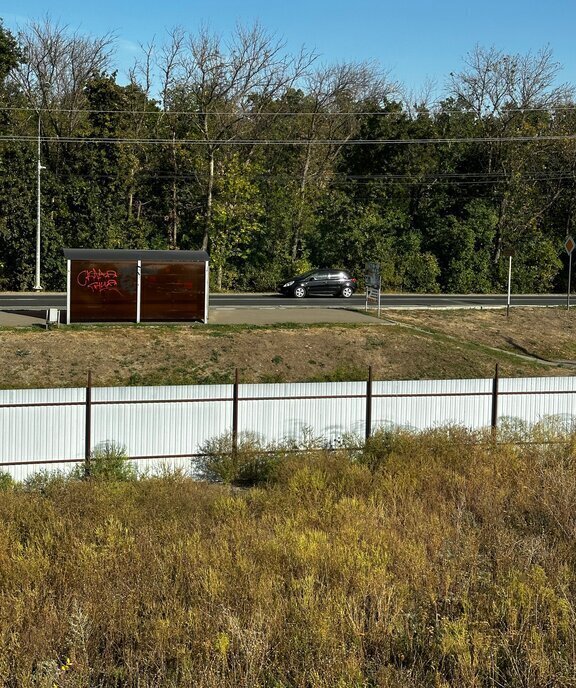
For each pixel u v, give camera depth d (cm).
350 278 4225
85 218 4572
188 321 2980
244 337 2825
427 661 792
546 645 813
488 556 1070
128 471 1552
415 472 1462
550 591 900
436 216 5356
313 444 1692
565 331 3547
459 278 5138
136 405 1634
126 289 2905
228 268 4812
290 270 4875
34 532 1105
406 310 3597
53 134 4900
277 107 5431
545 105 5597
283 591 926
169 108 5109
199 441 1678
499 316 3616
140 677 744
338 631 828
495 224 5281
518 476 1445
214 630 820
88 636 802
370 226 5031
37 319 2948
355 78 5606
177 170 5084
